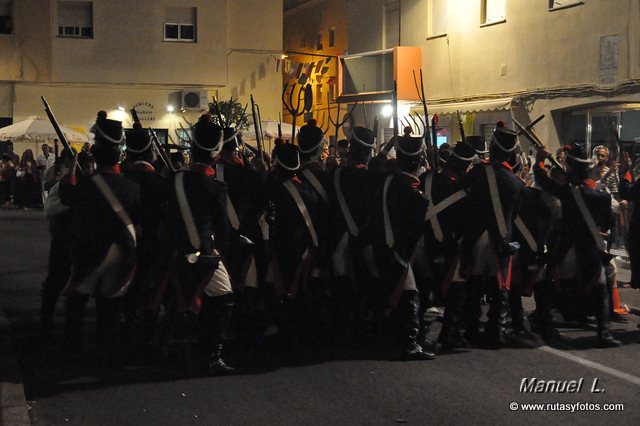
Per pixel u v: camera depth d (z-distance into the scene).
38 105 34.47
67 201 7.36
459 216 8.23
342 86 30.83
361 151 8.28
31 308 10.34
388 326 8.51
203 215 7.12
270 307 8.16
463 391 6.91
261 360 7.91
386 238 7.79
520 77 22.80
